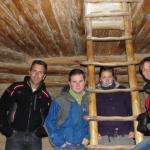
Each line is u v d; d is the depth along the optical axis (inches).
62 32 87.0
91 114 70.0
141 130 66.3
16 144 85.9
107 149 68.0
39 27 82.4
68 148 74.8
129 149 68.1
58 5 67.6
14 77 122.0
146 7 67.6
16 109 87.4
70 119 76.0
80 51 111.2
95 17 73.6
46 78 122.0
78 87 75.7
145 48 109.0
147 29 85.0
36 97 88.7
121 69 119.7
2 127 86.0
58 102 77.4
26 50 108.9
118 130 75.2
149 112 66.7
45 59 119.5
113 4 73.0
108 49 107.7
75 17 75.2
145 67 70.6
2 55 109.0
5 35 88.8
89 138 75.2
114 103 76.7
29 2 65.8
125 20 74.1
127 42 74.3
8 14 73.0
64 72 120.3
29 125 87.0
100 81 80.5
